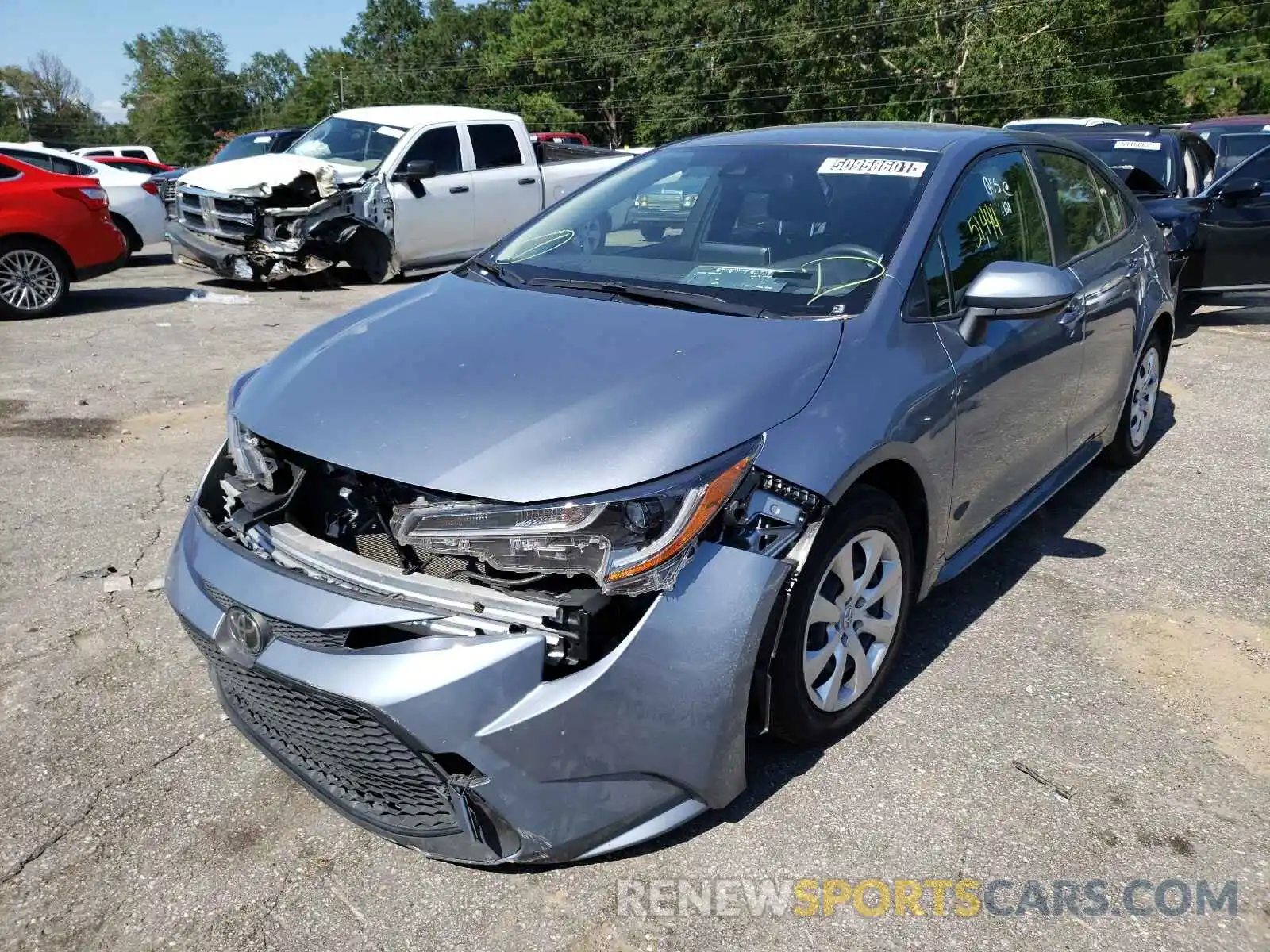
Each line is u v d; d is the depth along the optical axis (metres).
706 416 2.41
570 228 3.73
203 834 2.55
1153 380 5.25
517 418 2.39
